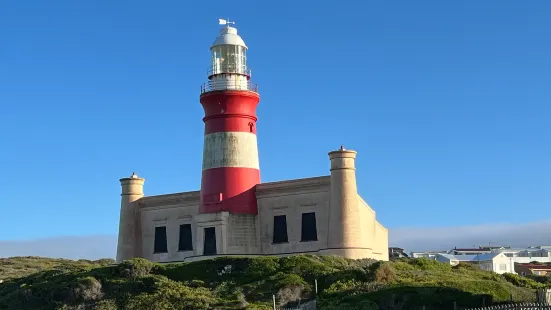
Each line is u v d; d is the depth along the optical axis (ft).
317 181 193.16
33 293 177.17
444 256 407.85
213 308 148.77
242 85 207.72
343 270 162.40
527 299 139.85
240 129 203.31
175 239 214.69
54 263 264.31
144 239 221.46
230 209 198.49
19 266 252.42
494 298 136.26
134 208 223.51
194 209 212.43
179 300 155.12
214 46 209.56
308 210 194.39
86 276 175.63
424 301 134.31
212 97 203.41
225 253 194.70
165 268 177.68
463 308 129.39
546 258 489.26
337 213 185.98
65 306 167.53
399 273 163.63
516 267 375.04
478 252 488.02
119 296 167.02
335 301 139.74
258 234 200.75
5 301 179.93
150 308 153.28
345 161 187.73
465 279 159.12
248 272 169.68
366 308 133.28
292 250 194.90
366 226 197.57
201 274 173.68
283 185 198.29
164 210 218.59
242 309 146.10
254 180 203.62
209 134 205.05
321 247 190.49
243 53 211.41
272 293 156.76
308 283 161.17
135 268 175.32
